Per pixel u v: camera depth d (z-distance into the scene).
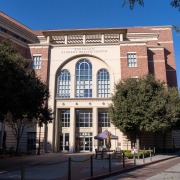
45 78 43.97
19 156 32.88
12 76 19.62
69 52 45.47
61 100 43.72
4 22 44.41
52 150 41.47
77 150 42.78
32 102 21.91
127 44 44.84
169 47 55.75
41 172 16.23
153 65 46.34
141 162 23.67
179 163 23.97
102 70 44.94
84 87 44.28
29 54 45.44
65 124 43.75
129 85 35.66
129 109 34.03
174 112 34.16
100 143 42.25
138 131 36.00
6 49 22.44
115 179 14.03
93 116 42.78
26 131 42.03
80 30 45.97
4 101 18.94
